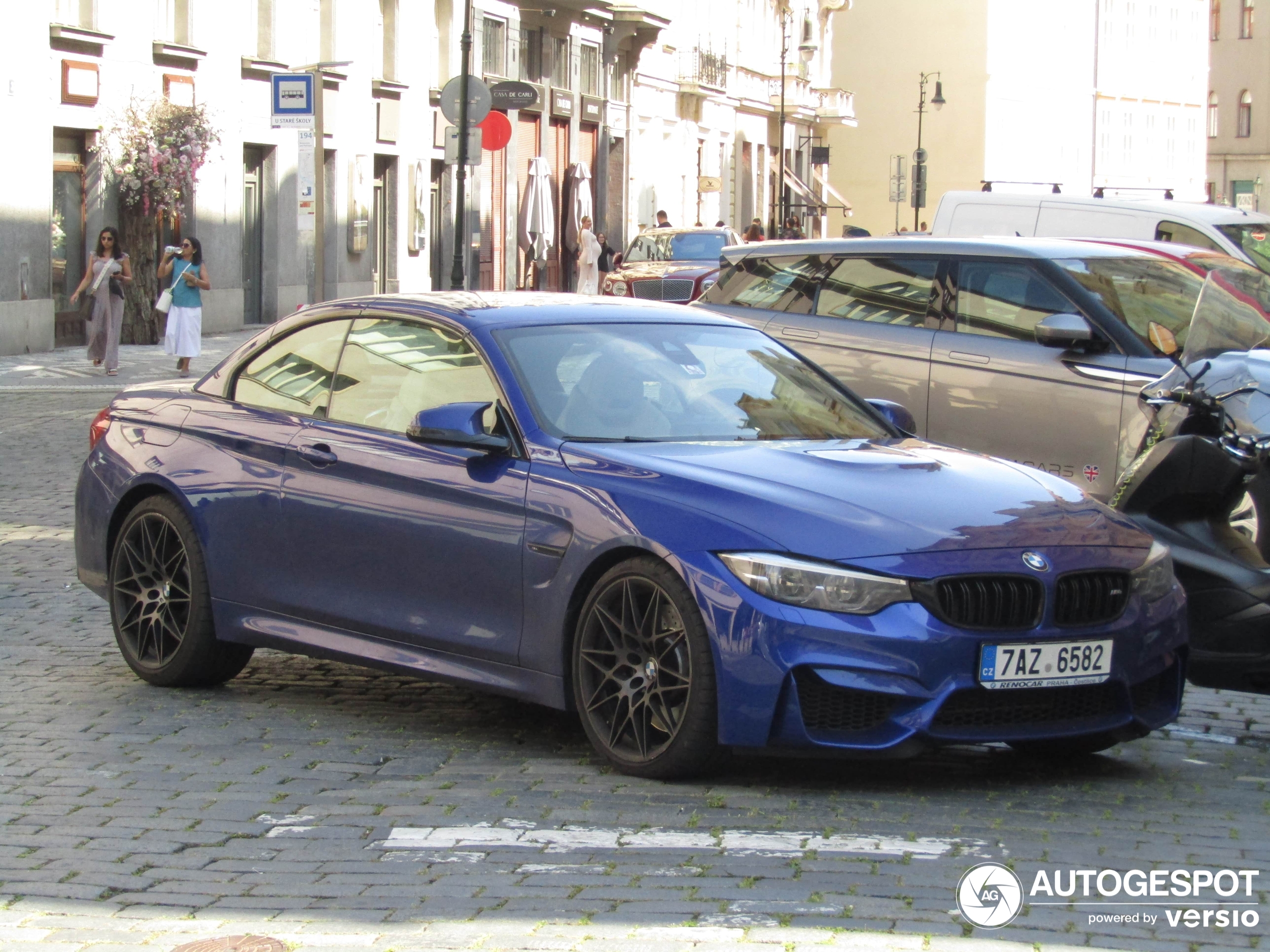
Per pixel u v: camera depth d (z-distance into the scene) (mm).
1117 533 6262
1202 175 102750
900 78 79688
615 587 6129
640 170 54281
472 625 6578
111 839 5527
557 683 6320
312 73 20250
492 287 44438
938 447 6984
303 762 6461
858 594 5734
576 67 48312
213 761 6465
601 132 50688
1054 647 5910
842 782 6199
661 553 5977
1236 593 6973
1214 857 5363
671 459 6316
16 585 10180
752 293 11781
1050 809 5934
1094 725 6078
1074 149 88062
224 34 31812
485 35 43000
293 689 7699
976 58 78312
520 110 44875
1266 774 6535
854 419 7191
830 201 81188
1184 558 7098
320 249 20500
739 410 6898
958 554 5844
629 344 7098
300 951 4469
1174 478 7156
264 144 33719
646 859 5266
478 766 6387
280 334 7699
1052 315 10047
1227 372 7254
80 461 15773
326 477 7051
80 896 4973
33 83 26438
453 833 5543
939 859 5289
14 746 6680
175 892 5012
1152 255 10828
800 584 5758
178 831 5605
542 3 45188
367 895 4949
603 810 5797
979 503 6168
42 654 8383
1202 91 101875
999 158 80188
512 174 45000
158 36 30000
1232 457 7000
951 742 5805
